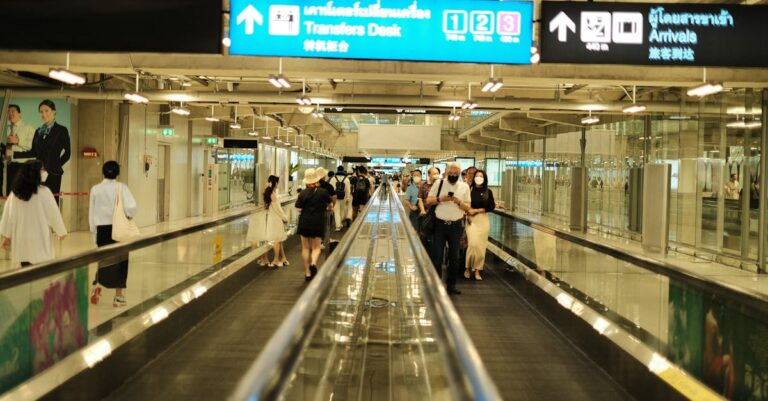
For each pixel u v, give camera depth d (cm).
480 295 921
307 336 302
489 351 637
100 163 1650
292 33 774
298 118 2766
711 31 784
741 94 1356
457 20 784
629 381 514
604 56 789
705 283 420
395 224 996
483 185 1047
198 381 521
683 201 1616
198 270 805
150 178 1931
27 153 1475
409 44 780
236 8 770
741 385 377
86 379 456
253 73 1133
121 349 512
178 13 763
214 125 2695
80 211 1648
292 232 1466
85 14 755
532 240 940
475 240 1044
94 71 1119
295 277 1057
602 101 1606
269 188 1140
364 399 497
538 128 2645
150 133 1930
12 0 748
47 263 431
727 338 395
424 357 455
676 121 1653
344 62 1124
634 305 548
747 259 1312
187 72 1130
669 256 1512
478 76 1134
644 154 1848
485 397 193
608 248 607
